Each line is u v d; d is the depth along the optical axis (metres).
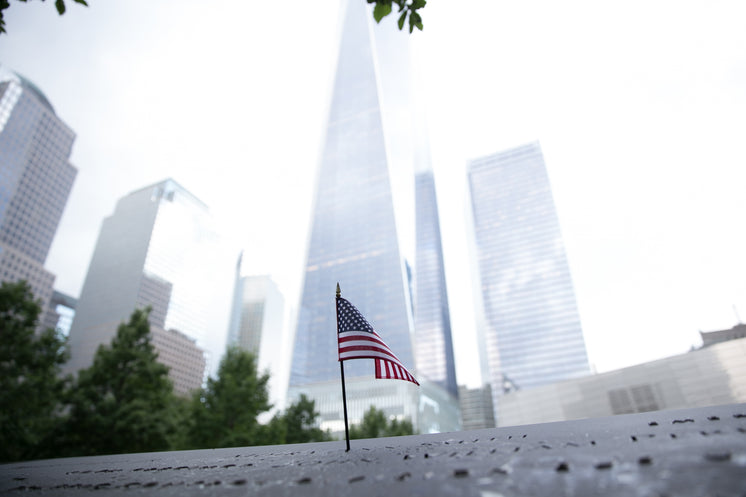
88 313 180.62
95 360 28.23
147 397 27.62
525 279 160.75
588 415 60.12
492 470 2.68
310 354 152.62
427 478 2.69
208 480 3.46
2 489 3.69
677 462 2.41
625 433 4.05
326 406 139.50
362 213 174.38
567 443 3.72
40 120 161.75
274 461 4.68
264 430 32.81
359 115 199.12
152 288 182.50
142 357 28.42
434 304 171.38
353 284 160.38
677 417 5.27
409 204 186.62
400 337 142.88
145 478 3.98
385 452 4.50
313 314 161.12
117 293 178.50
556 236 162.00
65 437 24.89
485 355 164.00
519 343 152.12
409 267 167.50
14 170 149.38
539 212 169.25
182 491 3.01
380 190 175.88
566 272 154.62
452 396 156.12
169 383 29.55
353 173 186.12
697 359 50.50
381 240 164.62
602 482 2.15
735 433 3.27
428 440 5.94
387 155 182.38
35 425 24.61
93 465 6.29
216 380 33.50
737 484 1.85
